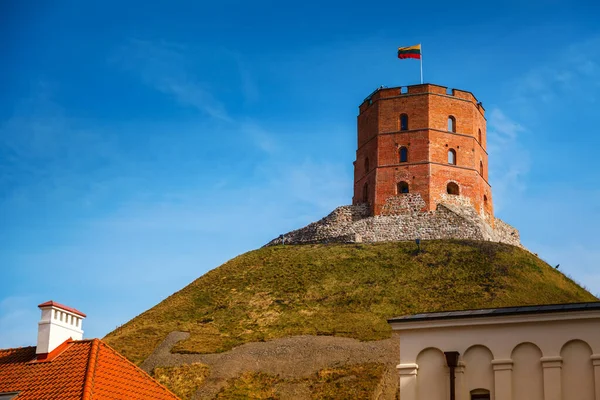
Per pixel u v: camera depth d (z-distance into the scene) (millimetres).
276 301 98188
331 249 110625
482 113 121000
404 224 111062
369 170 116312
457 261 102062
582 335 32094
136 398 35031
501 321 33188
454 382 32938
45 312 38062
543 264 105250
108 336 94375
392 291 96688
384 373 76312
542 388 32125
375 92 118188
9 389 34844
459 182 113375
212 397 75500
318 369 79188
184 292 105500
